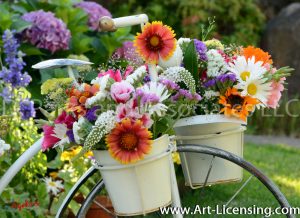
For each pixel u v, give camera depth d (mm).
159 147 1561
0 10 2734
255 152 3693
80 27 2883
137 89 1529
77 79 1897
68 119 1574
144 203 1564
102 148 1562
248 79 1616
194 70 1649
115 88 1527
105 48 2910
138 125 1518
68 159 2193
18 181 2178
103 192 2236
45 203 2170
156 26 1563
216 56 1667
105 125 1507
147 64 1655
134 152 1521
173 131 1569
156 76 1591
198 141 1696
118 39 2980
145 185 1558
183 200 2451
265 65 1679
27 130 2182
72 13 2898
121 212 1585
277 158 3518
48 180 2188
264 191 2793
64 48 2740
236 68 1632
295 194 2779
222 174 1715
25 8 2906
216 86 1648
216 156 1687
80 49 2814
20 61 2229
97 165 1586
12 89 2213
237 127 1700
